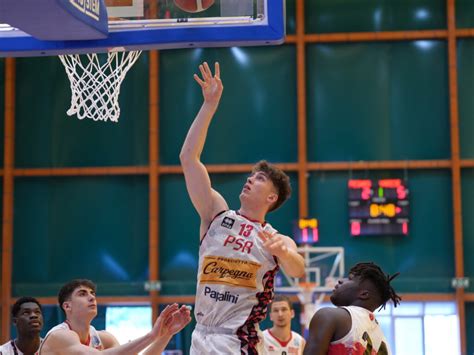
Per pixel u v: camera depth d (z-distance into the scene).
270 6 7.95
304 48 22.42
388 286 6.04
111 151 22.64
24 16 7.27
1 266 22.22
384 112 22.23
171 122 22.59
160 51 22.72
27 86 22.89
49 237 22.47
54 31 7.75
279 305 11.59
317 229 20.70
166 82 22.69
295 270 5.67
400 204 21.61
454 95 21.88
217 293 5.79
